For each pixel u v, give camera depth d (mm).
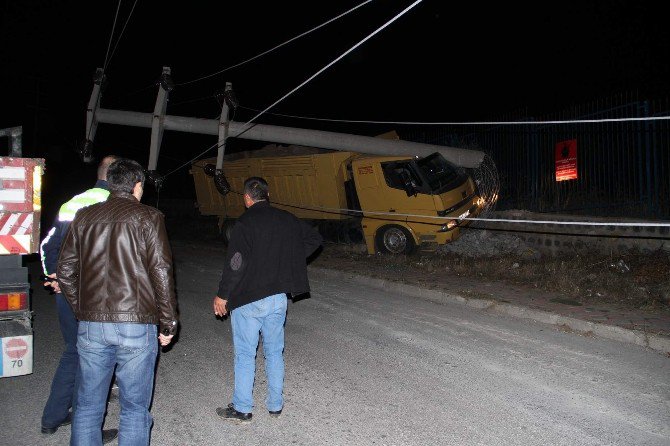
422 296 9117
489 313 8023
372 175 11992
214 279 10766
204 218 20188
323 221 13469
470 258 11078
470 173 13148
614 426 4523
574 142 11438
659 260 9258
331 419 4664
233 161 14688
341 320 7668
